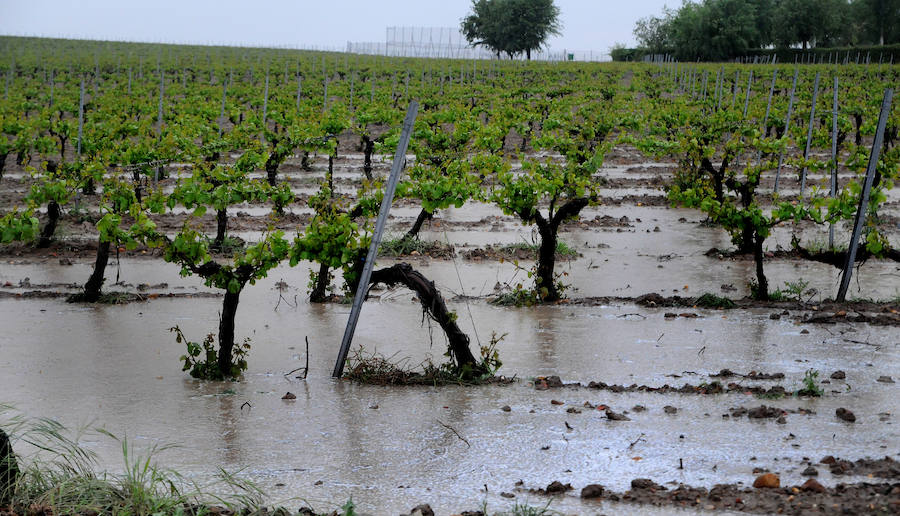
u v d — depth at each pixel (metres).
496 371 14.01
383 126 54.94
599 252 24.22
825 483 9.16
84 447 10.72
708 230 27.22
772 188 34.03
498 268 22.28
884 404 11.93
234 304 13.99
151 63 86.88
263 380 13.80
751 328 16.41
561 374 13.85
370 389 13.28
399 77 77.56
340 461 10.29
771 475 9.15
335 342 16.00
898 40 112.25
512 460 10.23
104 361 14.76
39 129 41.41
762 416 11.51
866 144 46.16
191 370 14.13
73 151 45.28
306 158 39.12
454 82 74.31
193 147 28.47
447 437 11.07
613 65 94.62
